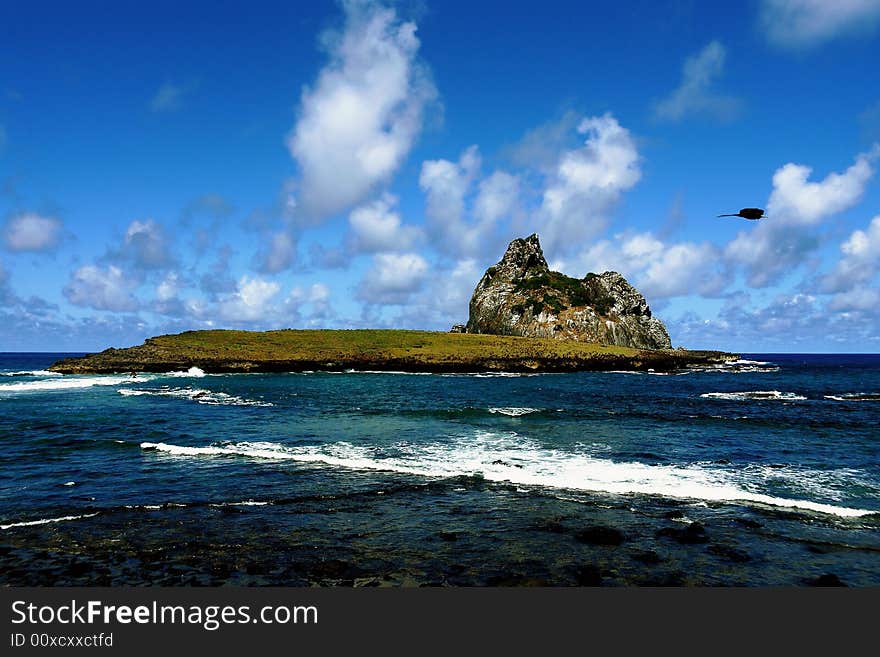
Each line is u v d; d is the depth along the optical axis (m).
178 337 101.12
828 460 20.70
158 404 37.66
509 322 137.75
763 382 67.25
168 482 16.78
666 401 42.84
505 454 21.31
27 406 36.03
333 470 18.33
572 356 96.12
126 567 10.55
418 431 26.75
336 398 43.16
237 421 29.73
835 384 64.44
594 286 139.88
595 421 30.62
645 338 131.62
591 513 13.85
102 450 21.45
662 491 15.92
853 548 11.67
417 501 14.84
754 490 16.31
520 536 12.22
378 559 10.96
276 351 91.88
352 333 116.94
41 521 13.04
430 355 92.62
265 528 12.65
